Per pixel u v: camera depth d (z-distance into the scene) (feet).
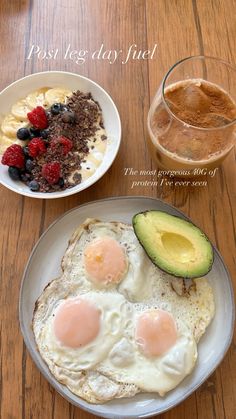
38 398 1.26
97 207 1.38
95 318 1.25
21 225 1.43
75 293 1.30
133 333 1.26
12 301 1.35
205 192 1.48
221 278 1.33
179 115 1.35
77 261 1.32
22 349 1.31
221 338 1.29
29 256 1.38
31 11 1.70
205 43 1.68
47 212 1.45
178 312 1.29
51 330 1.25
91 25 1.69
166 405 1.19
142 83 1.61
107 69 1.63
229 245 1.43
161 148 1.36
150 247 1.26
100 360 1.23
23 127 1.49
